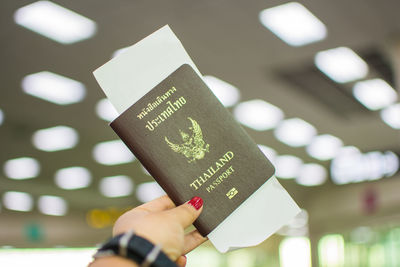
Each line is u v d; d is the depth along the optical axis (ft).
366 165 44.34
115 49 21.44
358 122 34.53
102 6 18.10
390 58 22.76
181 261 2.38
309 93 28.14
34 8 18.01
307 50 22.30
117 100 2.46
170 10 18.57
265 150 41.75
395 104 30.48
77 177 48.60
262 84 26.55
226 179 2.38
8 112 30.27
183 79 2.45
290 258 70.49
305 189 51.83
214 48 22.12
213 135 2.42
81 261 58.29
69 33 20.01
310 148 41.70
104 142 37.52
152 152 2.34
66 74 24.29
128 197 58.18
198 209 2.23
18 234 56.13
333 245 47.09
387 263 40.50
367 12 18.99
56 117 31.37
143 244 1.77
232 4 18.21
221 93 27.68
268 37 20.95
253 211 2.41
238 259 60.85
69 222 59.72
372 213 42.50
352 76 25.67
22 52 21.65
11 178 47.55
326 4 18.29
